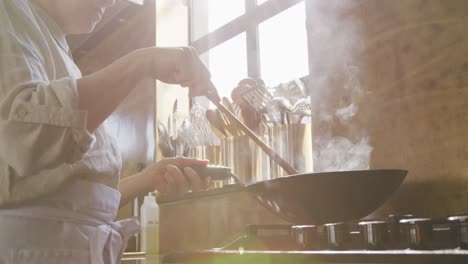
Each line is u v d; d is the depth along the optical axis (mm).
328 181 1014
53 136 892
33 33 1048
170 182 1350
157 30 2672
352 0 1506
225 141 1971
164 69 1037
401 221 860
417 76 1336
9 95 897
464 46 1255
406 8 1371
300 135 1724
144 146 2631
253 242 1189
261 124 1838
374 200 1059
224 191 1802
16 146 881
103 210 1129
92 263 1064
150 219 2217
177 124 2479
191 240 2023
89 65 3186
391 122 1382
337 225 951
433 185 1278
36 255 1013
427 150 1300
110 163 1153
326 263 748
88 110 961
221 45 2684
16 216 1012
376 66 1430
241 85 1920
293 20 2273
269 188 1092
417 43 1343
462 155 1235
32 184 1009
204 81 1129
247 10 2461
